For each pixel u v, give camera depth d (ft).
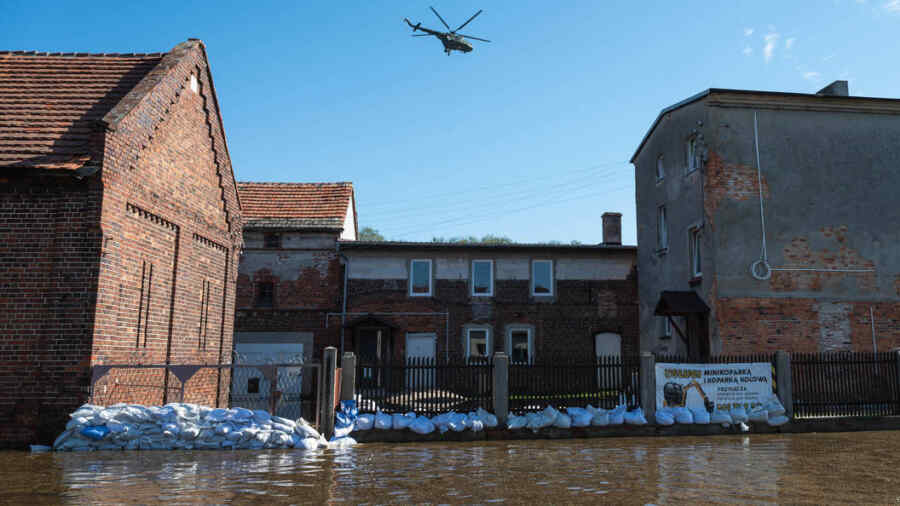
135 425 35.19
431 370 45.24
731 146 60.59
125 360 37.14
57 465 29.66
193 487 25.30
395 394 44.62
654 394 45.75
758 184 60.29
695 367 46.37
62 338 33.99
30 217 34.73
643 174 79.25
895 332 59.26
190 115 45.96
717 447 38.99
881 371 48.88
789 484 26.91
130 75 43.55
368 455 35.53
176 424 35.91
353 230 100.22
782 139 61.41
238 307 79.15
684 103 64.85
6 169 33.99
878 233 60.90
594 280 83.97
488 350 81.87
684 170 65.36
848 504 23.17
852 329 58.80
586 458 34.65
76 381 33.73
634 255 84.79
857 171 61.72
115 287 35.96
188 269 45.70
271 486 25.86
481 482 27.27
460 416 43.37
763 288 58.54
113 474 27.86
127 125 37.09
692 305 59.47
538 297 83.20
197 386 46.70
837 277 59.57
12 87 41.27
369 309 80.79
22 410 33.76
